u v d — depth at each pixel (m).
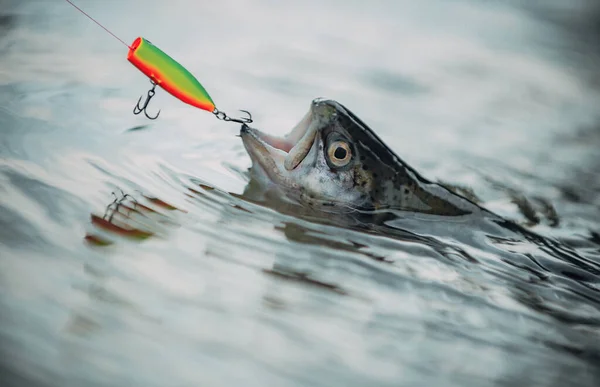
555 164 6.64
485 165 6.31
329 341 3.00
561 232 5.08
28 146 4.46
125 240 3.48
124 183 4.18
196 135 5.34
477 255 4.18
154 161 4.64
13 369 2.46
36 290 2.91
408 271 3.80
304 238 3.92
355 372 2.83
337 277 3.57
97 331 2.74
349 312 3.27
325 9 10.62
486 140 6.95
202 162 4.80
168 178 4.40
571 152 7.02
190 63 7.43
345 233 4.08
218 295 3.16
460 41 10.21
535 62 9.88
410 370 2.92
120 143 4.86
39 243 3.28
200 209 4.02
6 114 4.99
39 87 5.75
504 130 7.31
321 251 3.81
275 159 4.29
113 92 5.97
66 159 4.37
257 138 4.28
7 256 3.11
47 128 4.86
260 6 10.22
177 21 8.73
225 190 4.35
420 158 6.20
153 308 2.96
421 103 7.64
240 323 2.99
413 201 4.45
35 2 8.29
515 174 6.23
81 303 2.88
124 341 2.71
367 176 4.32
